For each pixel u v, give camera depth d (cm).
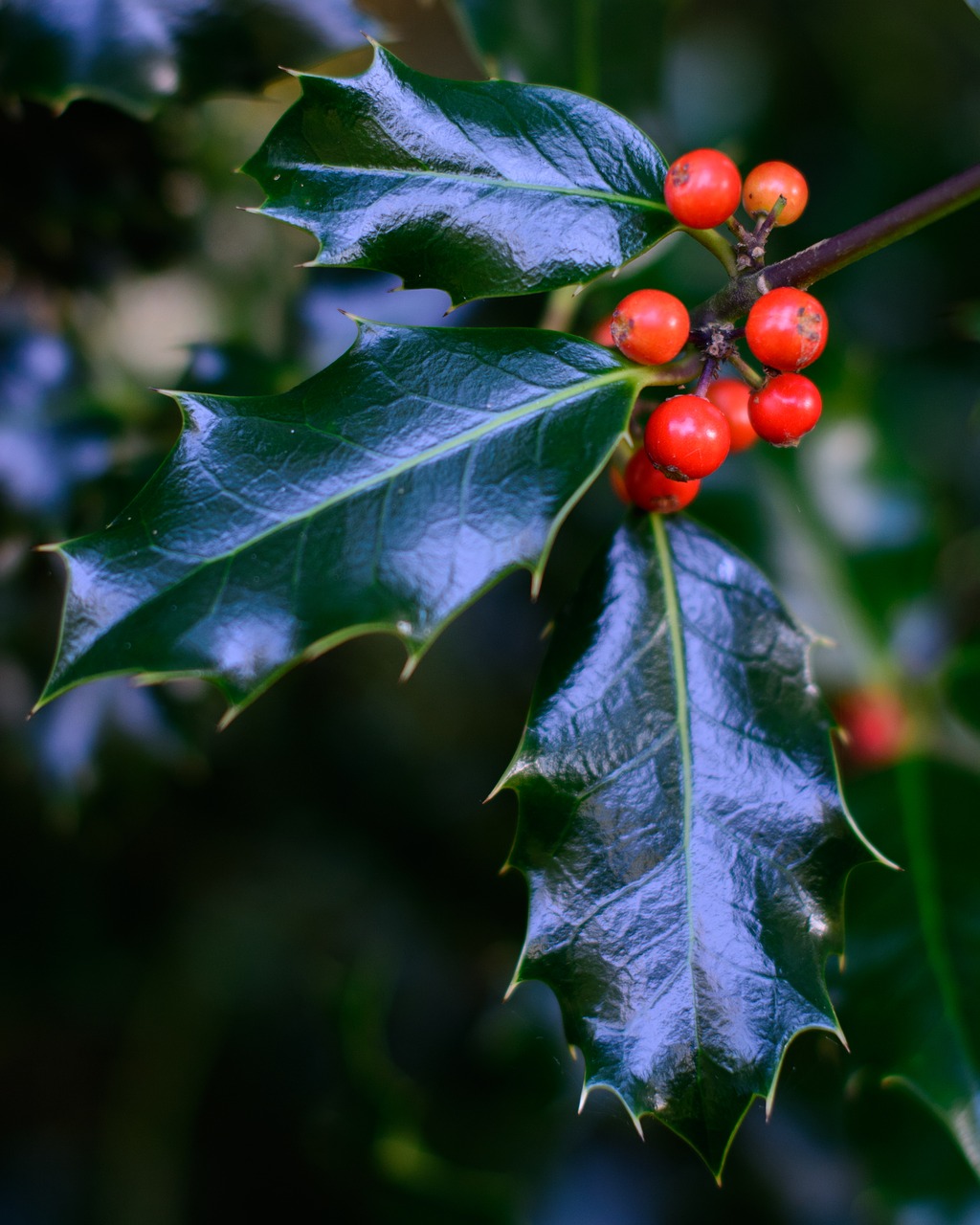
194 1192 53
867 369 44
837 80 58
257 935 55
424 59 51
